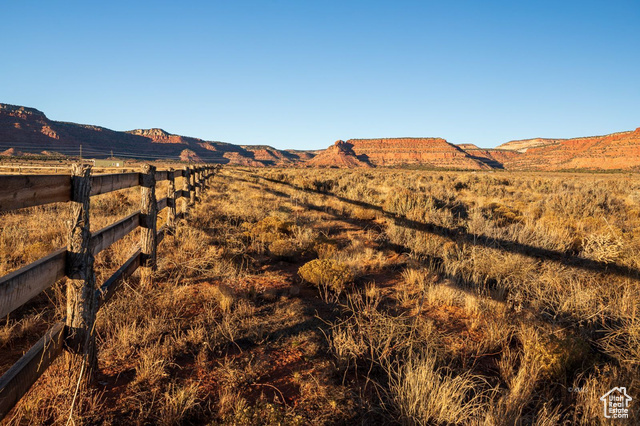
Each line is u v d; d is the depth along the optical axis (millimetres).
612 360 3398
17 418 2291
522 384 2885
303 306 4477
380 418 2627
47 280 2359
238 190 16797
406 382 2809
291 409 2629
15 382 2018
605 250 5961
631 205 12898
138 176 4555
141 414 2484
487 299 4523
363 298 4867
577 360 3193
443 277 5641
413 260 6391
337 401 2740
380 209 11672
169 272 5418
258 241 7492
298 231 8180
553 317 4102
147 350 3172
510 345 3705
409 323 4031
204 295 4637
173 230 7320
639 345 3398
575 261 6039
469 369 3203
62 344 2650
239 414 2404
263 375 3061
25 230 6812
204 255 6184
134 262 4457
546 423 2463
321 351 3473
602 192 14289
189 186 9938
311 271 5242
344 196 15227
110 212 9422
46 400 2549
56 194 2441
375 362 3285
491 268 5617
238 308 4277
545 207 11750
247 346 3514
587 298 4355
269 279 5547
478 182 24359
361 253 6988
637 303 4258
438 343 3588
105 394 2695
